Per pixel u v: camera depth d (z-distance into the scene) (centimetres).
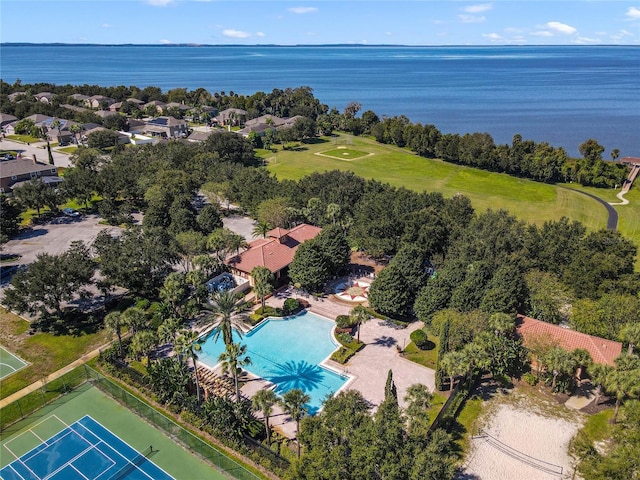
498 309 6297
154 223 9856
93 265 7438
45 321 7006
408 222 8506
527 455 4853
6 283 8225
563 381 5675
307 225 9469
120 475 4578
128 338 6650
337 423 4069
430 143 18925
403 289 6975
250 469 4631
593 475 3928
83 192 11556
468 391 5656
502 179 16088
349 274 8706
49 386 5766
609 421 5275
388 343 6650
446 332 5666
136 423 5259
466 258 7612
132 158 13950
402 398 5531
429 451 3816
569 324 6800
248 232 10650
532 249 7881
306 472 3866
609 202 13725
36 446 4922
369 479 3741
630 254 7638
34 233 10575
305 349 6544
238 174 12444
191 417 5216
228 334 5712
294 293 8012
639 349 6031
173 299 6969
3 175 13075
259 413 5309
